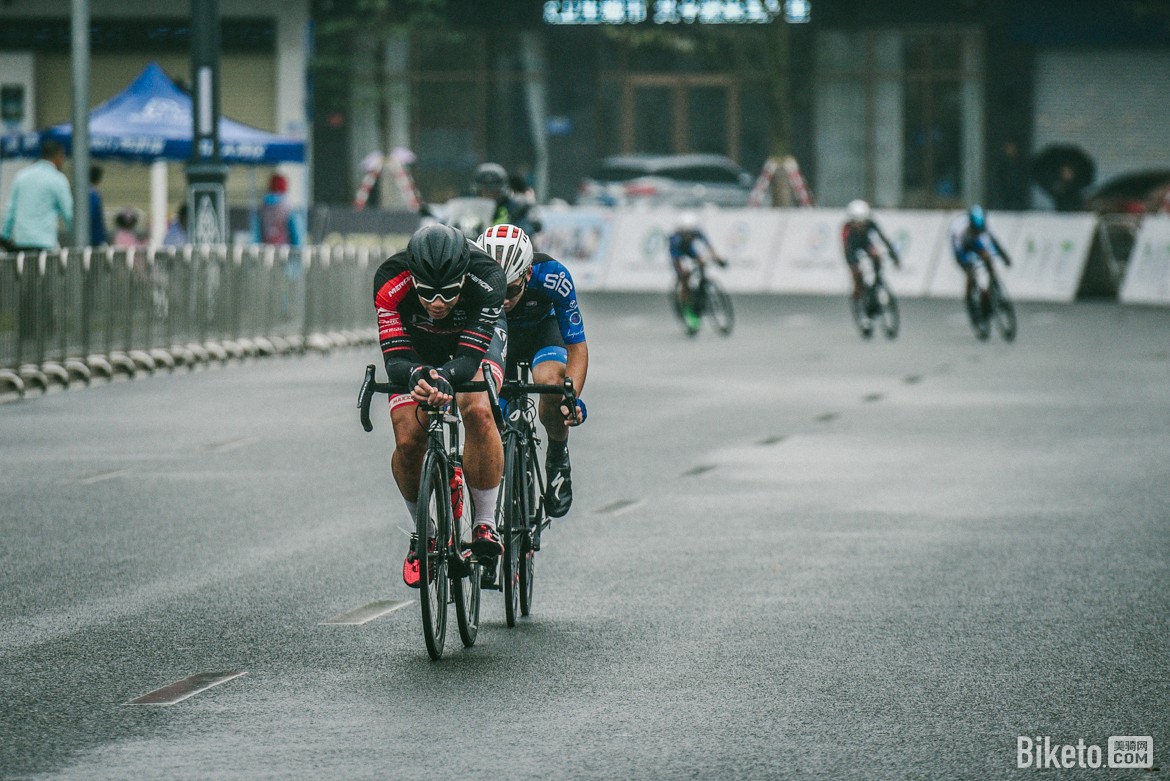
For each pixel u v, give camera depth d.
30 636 18.38
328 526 24.86
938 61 109.94
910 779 13.53
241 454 31.86
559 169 109.69
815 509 26.34
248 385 43.59
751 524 25.14
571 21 109.00
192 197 53.47
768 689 16.22
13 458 31.17
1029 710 15.45
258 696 16.05
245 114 96.50
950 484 28.64
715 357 51.66
